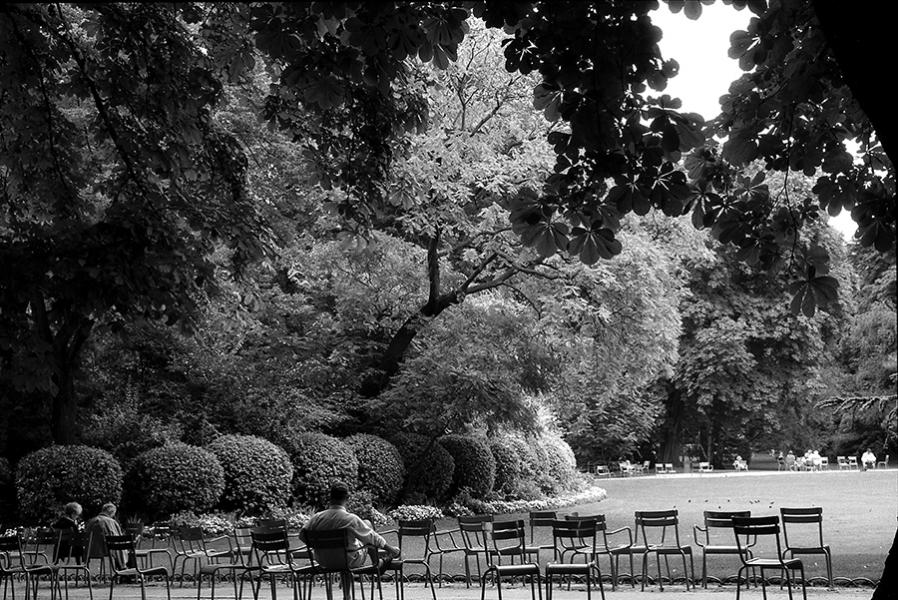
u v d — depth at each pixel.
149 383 26.72
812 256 8.72
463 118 25.70
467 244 27.23
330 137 11.35
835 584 12.77
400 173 12.95
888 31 5.21
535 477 34.25
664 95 7.46
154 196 11.47
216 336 25.95
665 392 56.56
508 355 26.78
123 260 10.38
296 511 24.03
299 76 8.53
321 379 26.64
